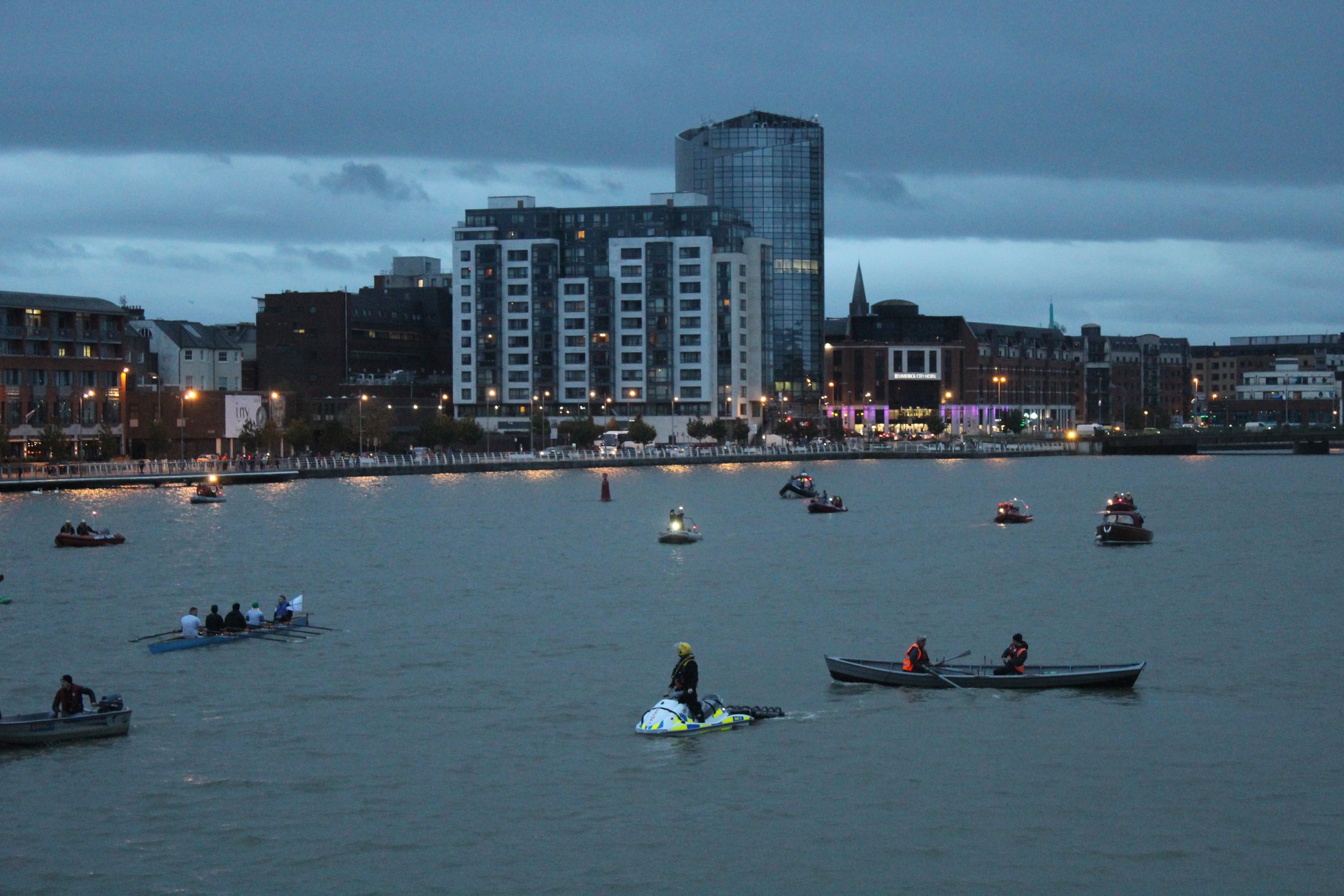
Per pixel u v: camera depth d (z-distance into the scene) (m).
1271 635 99.38
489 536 163.25
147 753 70.38
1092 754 69.75
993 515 196.38
